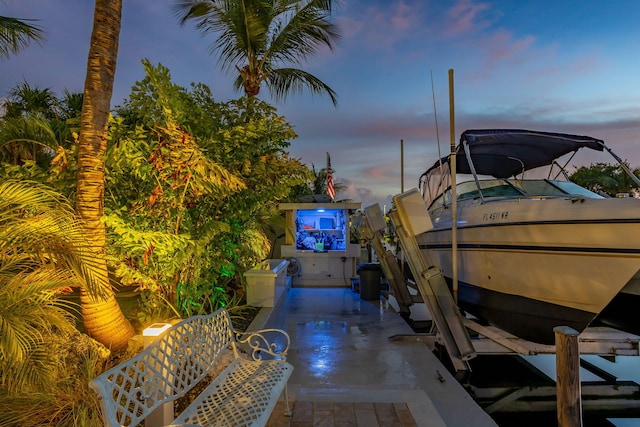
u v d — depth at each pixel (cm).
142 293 472
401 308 746
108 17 370
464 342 486
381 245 792
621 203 396
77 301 534
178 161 399
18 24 640
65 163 404
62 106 1068
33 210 304
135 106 457
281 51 951
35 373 245
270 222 760
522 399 458
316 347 526
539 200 491
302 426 293
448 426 325
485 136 589
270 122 534
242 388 262
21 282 272
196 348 277
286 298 855
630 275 386
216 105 552
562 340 305
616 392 471
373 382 407
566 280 445
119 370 198
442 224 737
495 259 546
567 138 592
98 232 361
